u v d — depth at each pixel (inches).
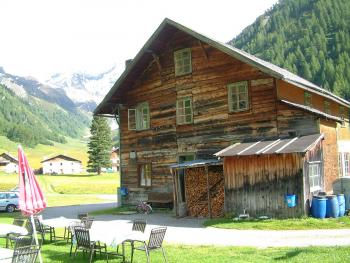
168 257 518.9
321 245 555.5
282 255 499.5
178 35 1112.8
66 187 2566.4
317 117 875.4
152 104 1178.6
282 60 6786.4
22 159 454.9
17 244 494.9
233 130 992.2
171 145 1122.7
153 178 1162.6
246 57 914.1
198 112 1064.8
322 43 6732.3
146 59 1165.1
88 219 653.9
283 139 884.0
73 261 520.7
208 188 908.6
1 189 2694.4
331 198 780.6
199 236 689.6
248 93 968.9
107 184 2748.5
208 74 1050.7
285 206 797.2
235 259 488.7
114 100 1243.8
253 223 775.1
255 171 836.6
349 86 5344.5
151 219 949.8
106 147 5295.3
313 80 5984.3
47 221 673.6
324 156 909.8
